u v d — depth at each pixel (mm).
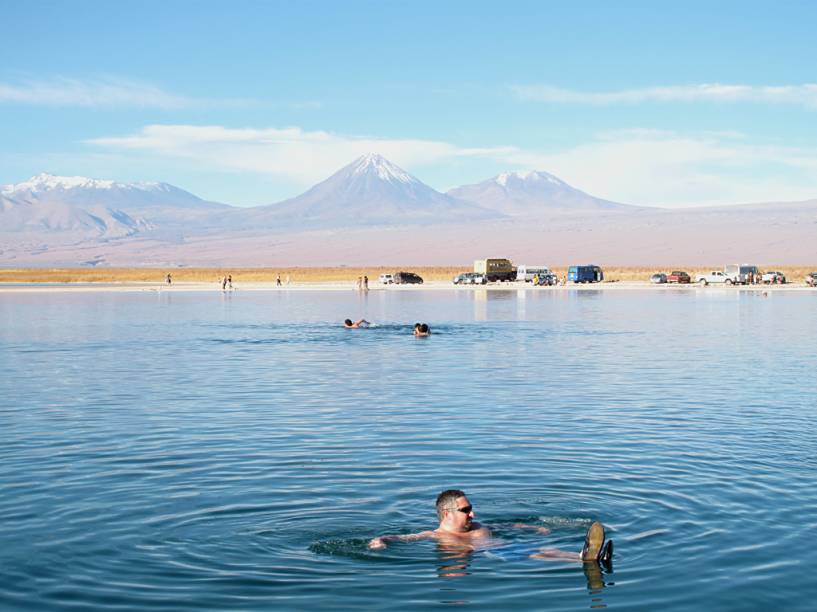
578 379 24531
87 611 8312
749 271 114250
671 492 12305
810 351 31859
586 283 116562
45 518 11250
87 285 117625
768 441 15742
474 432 16734
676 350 32438
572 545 10211
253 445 15641
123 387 23312
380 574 9289
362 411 19266
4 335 40094
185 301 73250
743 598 8539
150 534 10602
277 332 41781
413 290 99125
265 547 10141
